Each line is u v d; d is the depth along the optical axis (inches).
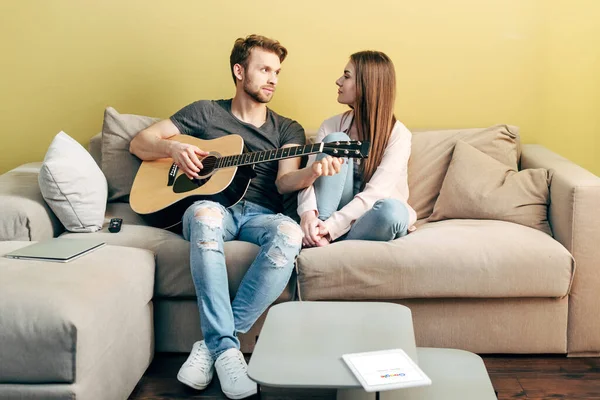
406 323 75.1
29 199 106.3
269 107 134.0
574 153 133.6
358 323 75.2
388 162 110.3
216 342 93.3
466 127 133.3
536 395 91.7
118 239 103.7
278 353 68.3
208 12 132.0
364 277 98.4
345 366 65.6
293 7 131.1
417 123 133.7
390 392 69.5
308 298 99.7
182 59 133.7
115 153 120.8
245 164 105.2
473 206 112.3
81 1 133.0
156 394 92.8
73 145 112.5
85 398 76.4
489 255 98.2
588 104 132.0
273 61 116.0
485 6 129.9
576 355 102.3
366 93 112.0
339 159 103.6
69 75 135.2
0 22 134.1
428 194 120.0
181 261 100.3
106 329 81.2
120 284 87.0
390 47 131.6
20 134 137.3
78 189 107.0
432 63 131.7
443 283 98.1
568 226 100.9
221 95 134.6
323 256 99.3
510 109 132.6
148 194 111.7
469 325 100.6
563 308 100.6
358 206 106.0
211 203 101.5
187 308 102.2
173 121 117.6
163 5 132.3
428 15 130.4
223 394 92.6
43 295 77.3
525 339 100.9
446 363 75.5
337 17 131.1
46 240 98.8
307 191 107.8
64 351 74.7
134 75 134.6
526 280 97.9
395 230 102.0
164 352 105.1
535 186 109.9
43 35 134.3
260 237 102.2
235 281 100.1
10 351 74.7
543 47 130.5
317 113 134.3
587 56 130.6
